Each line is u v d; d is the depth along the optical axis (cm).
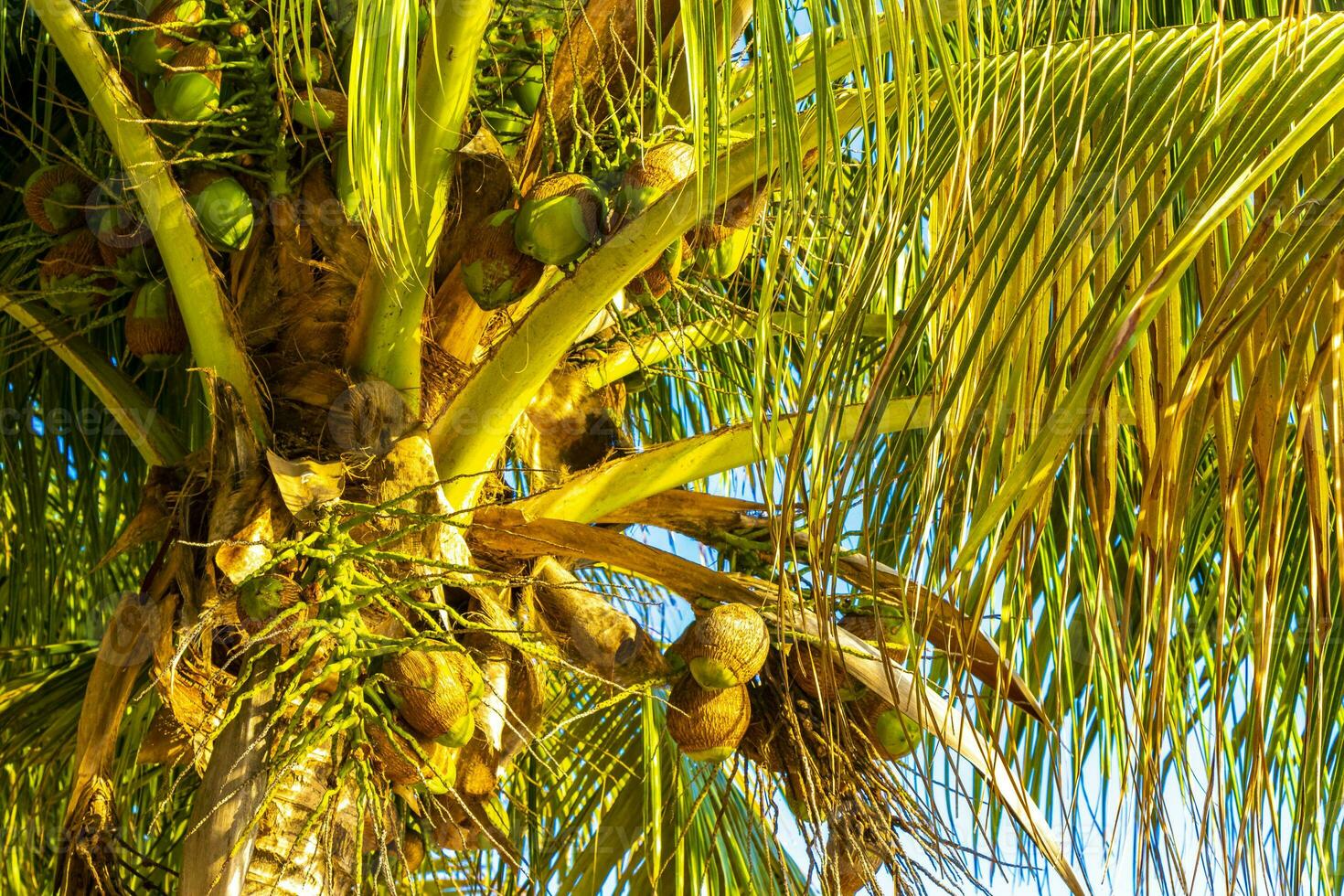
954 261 241
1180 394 226
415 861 305
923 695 259
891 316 251
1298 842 262
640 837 376
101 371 323
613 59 314
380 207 260
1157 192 246
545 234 286
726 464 312
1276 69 231
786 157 257
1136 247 228
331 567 263
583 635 302
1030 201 250
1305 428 222
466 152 299
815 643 299
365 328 299
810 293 309
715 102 258
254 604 273
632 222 280
